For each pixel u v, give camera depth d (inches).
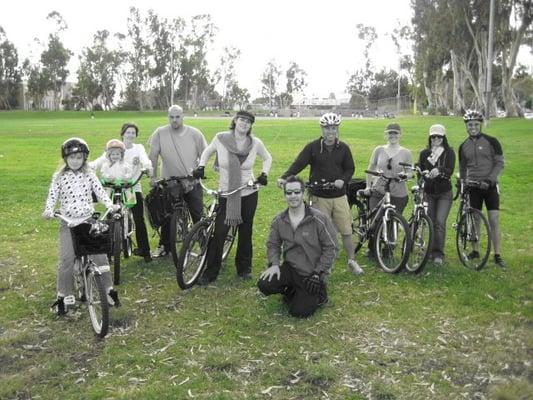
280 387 169.5
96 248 205.3
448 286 255.9
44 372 177.8
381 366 182.1
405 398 163.6
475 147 284.8
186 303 236.2
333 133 266.5
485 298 240.5
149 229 368.5
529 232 358.0
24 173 595.8
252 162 259.1
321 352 191.2
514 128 1235.2
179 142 291.9
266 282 222.5
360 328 210.7
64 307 221.3
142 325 214.2
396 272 271.3
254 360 186.1
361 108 3991.1
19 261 296.2
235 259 271.4
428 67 2316.7
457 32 1916.8
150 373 178.2
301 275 225.5
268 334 205.6
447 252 314.7
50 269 282.8
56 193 213.0
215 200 257.9
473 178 286.2
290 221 225.9
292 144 901.2
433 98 2672.2
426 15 2021.4
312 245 223.6
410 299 240.4
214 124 1542.8
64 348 194.7
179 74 3629.4
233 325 213.5
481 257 297.6
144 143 914.1
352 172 272.1
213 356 186.1
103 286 200.4
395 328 210.8
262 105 4751.5
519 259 296.4
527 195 485.1
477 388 169.0
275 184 534.0
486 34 1886.1
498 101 2625.5
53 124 1662.2
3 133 1179.3
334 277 269.3
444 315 223.0
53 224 377.7
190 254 251.3
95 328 204.8
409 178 279.1
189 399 163.0
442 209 287.4
